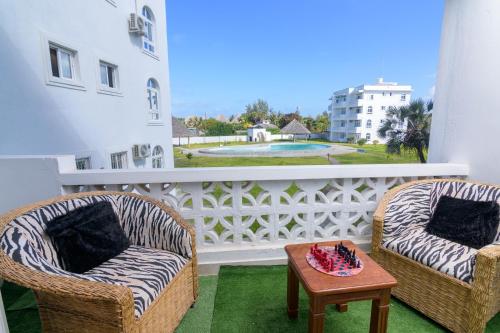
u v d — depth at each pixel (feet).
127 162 20.95
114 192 6.22
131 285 4.29
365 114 104.22
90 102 16.16
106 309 3.53
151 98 26.02
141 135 23.20
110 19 18.33
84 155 15.60
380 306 4.23
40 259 3.85
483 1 7.41
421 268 5.53
